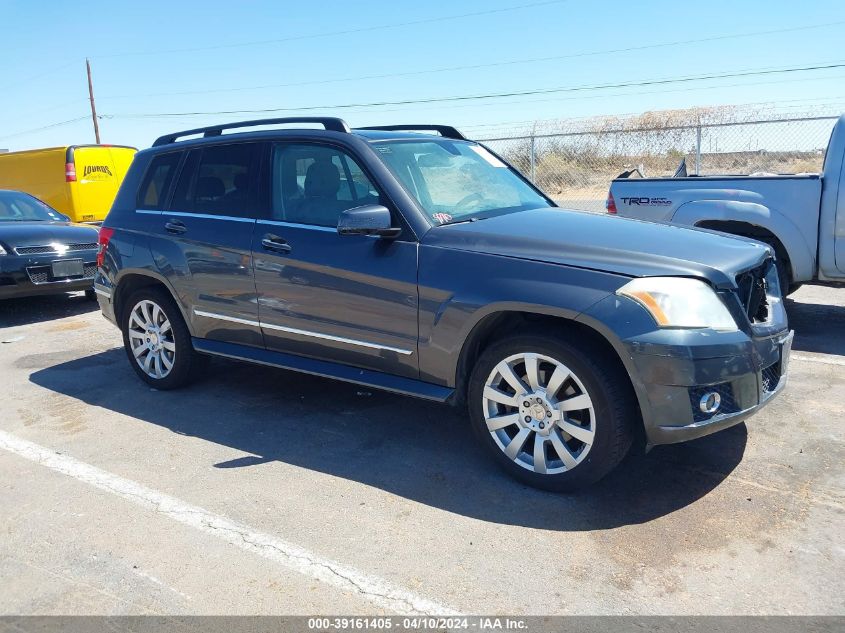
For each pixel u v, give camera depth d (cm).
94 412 514
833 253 639
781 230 654
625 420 346
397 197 412
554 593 291
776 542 322
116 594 299
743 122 1202
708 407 341
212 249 486
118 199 570
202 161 512
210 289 492
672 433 337
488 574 305
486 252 379
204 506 370
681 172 925
